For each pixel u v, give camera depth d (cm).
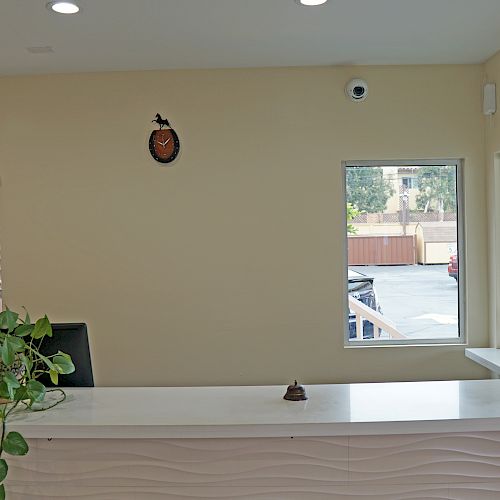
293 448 226
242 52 388
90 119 433
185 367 435
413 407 238
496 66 405
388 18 329
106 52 382
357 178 443
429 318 445
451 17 330
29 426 225
